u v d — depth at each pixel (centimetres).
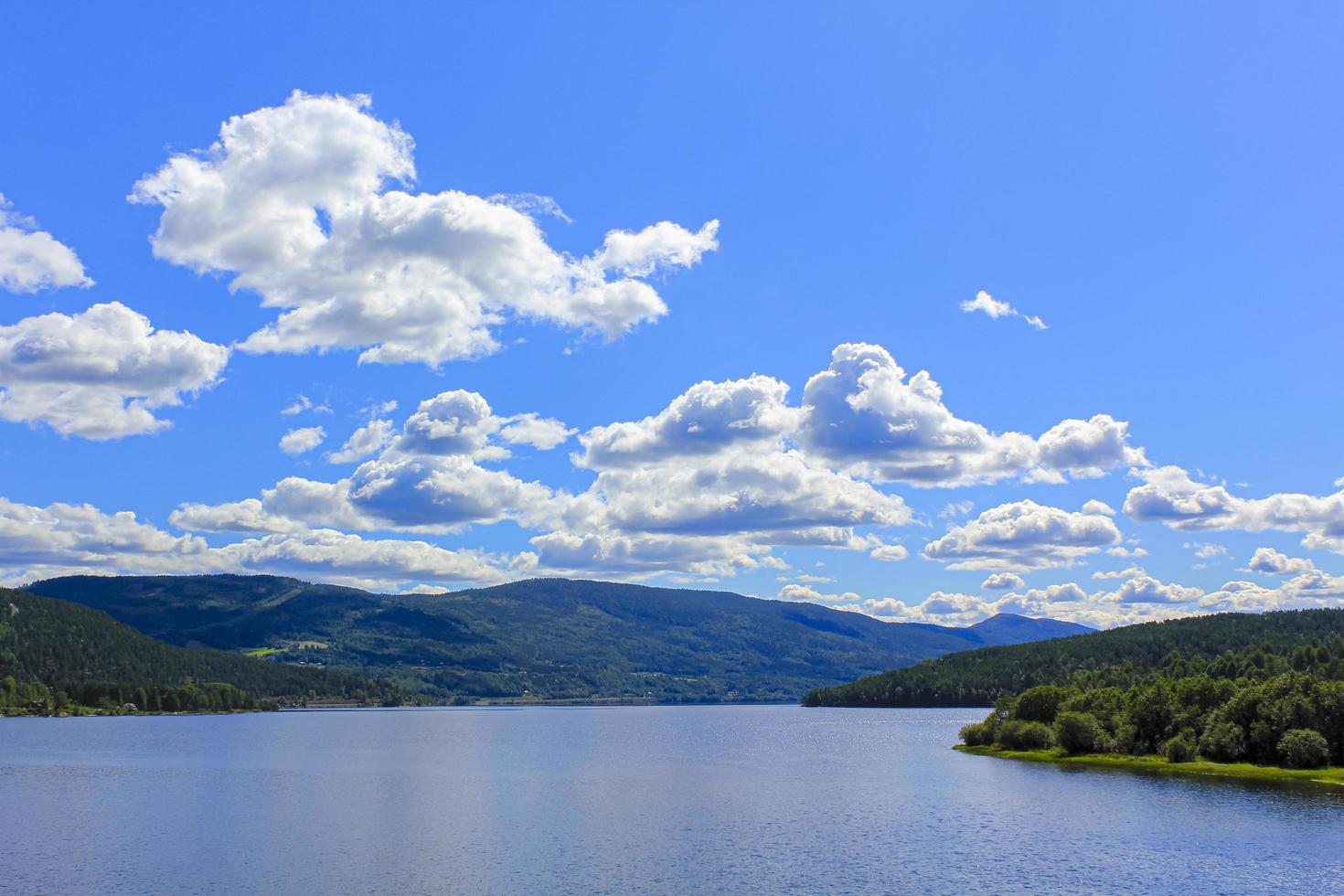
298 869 10912
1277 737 19062
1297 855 11394
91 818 14600
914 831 13250
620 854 11769
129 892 9856
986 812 14862
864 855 11644
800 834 13150
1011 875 10550
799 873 10694
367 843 12475
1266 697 19600
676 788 18888
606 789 18775
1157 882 10219
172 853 11762
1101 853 11581
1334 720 18588
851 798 16962
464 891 9950
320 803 16538
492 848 12156
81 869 10888
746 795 17550
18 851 11862
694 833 13300
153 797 17188
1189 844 12050
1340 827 13062
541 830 13538
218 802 16588
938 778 19775
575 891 9962
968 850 11825
